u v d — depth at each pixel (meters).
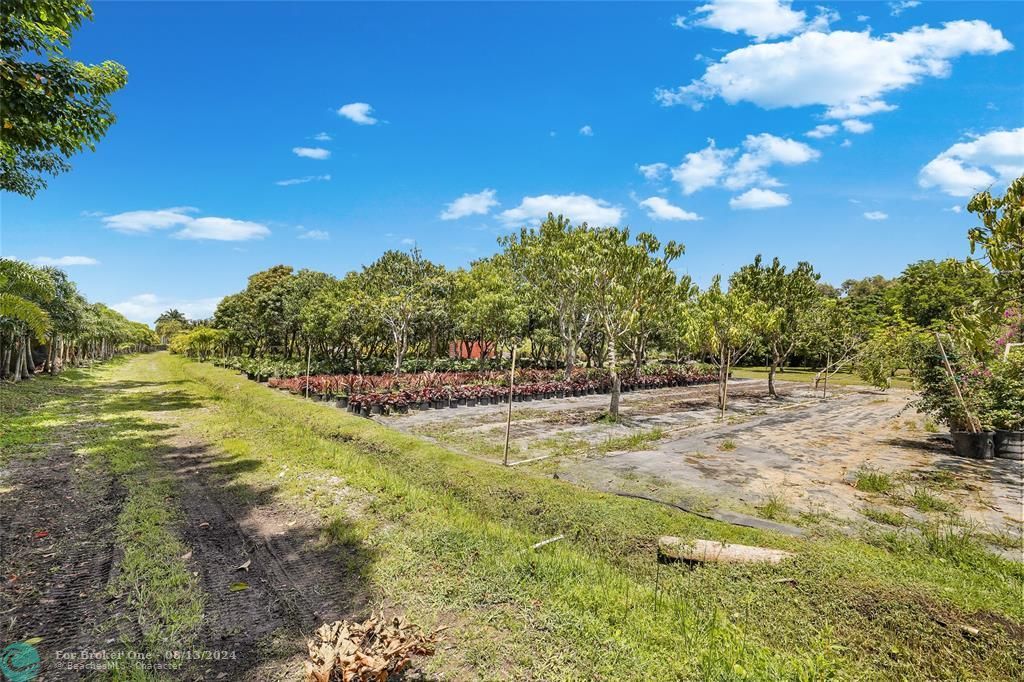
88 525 5.50
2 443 9.24
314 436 11.12
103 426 11.68
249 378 26.48
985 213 7.29
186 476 7.63
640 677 3.10
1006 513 6.36
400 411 14.56
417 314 22.94
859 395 20.14
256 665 3.23
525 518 6.41
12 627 3.53
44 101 5.69
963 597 4.02
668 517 5.93
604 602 4.01
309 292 30.31
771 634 3.68
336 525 5.54
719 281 14.91
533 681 3.08
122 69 6.29
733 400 18.50
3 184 7.54
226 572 4.53
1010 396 9.35
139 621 3.68
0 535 5.12
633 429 12.27
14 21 5.31
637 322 14.57
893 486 7.43
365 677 2.84
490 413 14.66
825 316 20.05
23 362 20.83
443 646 3.45
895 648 3.44
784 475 8.02
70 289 20.75
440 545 5.04
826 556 4.75
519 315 23.30
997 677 3.16
